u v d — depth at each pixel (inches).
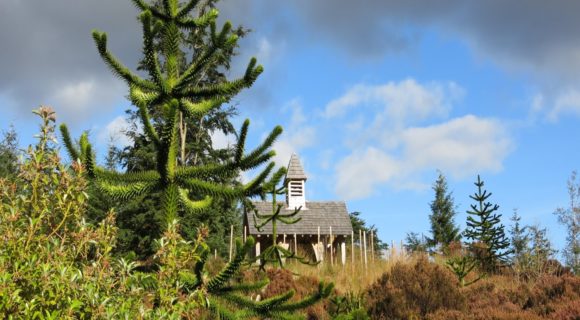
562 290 384.2
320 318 368.2
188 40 1092.5
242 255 222.2
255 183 253.9
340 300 386.0
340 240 1090.7
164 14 271.3
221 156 1278.3
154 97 263.6
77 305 149.1
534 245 610.2
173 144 250.7
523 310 370.9
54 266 157.8
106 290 165.2
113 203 826.2
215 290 230.7
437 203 1574.8
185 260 193.9
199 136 1262.3
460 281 498.0
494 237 660.7
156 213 863.1
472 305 392.8
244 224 1107.9
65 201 172.4
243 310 236.4
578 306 342.0
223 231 999.6
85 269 163.2
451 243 722.8
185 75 263.9
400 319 365.7
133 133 1171.9
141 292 181.0
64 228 172.4
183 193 265.4
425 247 966.4
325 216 1099.9
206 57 267.3
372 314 371.6
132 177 245.9
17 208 163.5
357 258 828.6
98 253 173.2
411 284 398.9
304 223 1077.1
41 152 173.2
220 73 1203.2
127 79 258.1
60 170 174.4
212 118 1288.1
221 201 1013.8
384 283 415.8
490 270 620.7
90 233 170.6
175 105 234.8
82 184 179.8
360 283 592.7
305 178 1117.7
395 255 688.4
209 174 255.9
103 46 250.4
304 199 1112.8
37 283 153.0
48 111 177.5
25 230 166.2
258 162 253.8
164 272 185.6
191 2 274.5
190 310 194.4
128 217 884.0
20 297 146.8
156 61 260.2
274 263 603.2
